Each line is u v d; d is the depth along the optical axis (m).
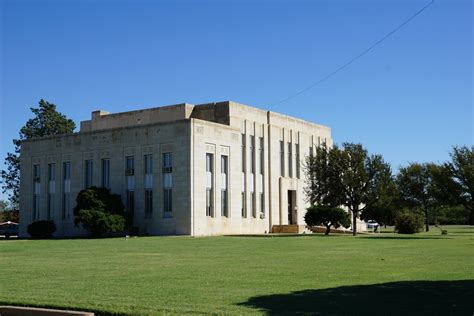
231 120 62.03
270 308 12.09
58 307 12.48
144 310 11.91
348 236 51.38
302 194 72.38
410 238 45.75
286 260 23.75
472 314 11.34
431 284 15.65
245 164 63.78
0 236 69.88
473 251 28.59
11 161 89.88
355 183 55.09
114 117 68.00
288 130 71.75
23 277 18.00
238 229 60.47
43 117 88.81
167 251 30.36
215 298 13.42
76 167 62.81
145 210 57.31
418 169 79.94
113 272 19.30
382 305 12.40
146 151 57.81
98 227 53.16
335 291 14.45
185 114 62.97
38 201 65.88
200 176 55.81
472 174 50.81
